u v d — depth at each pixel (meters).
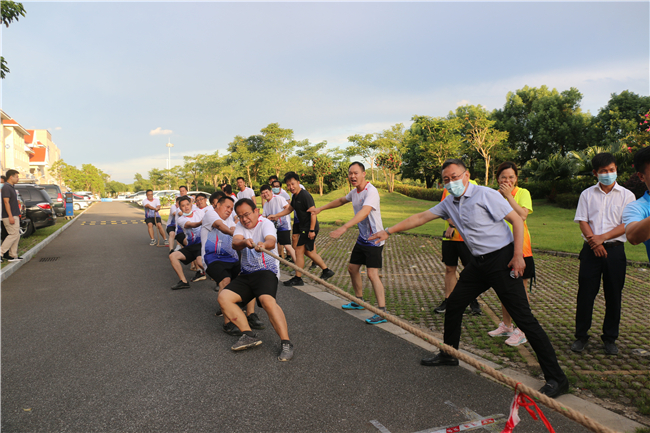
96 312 5.47
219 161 72.12
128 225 19.39
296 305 5.73
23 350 4.15
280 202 7.76
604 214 3.87
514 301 3.27
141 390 3.29
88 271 8.38
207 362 3.82
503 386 3.30
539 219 17.88
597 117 43.38
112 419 2.87
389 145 44.69
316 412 2.93
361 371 3.60
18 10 8.37
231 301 4.09
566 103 44.47
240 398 3.14
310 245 6.97
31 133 69.62
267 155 60.66
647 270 7.46
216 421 2.83
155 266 8.96
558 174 23.72
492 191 3.39
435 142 42.34
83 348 4.20
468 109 49.25
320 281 3.67
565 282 6.80
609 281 3.86
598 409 2.92
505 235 3.40
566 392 3.18
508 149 44.34
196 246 7.03
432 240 12.23
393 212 25.66
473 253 3.49
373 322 4.90
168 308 5.65
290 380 3.44
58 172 72.69
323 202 39.56
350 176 5.07
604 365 3.68
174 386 3.35
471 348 4.14
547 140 43.75
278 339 4.42
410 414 2.89
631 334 4.41
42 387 3.35
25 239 13.09
